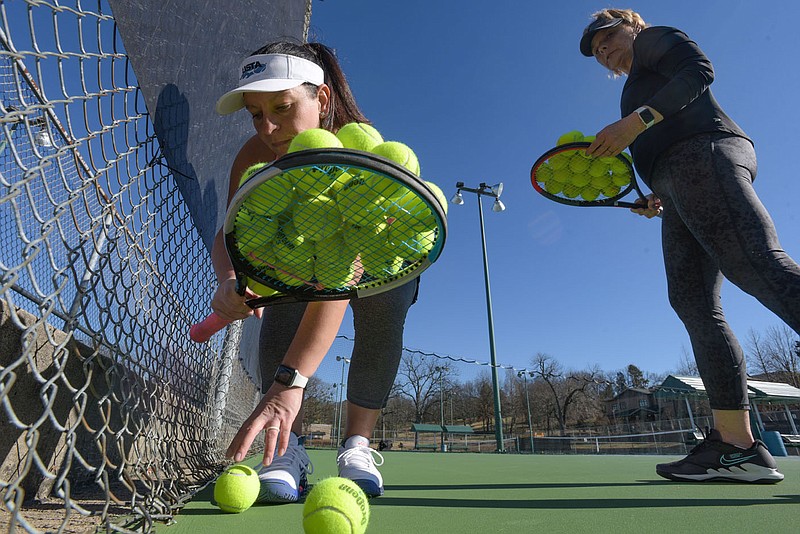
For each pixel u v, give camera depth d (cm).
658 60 218
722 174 184
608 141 199
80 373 171
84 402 95
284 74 149
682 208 193
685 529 124
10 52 79
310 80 155
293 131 156
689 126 195
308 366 123
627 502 170
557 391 3956
